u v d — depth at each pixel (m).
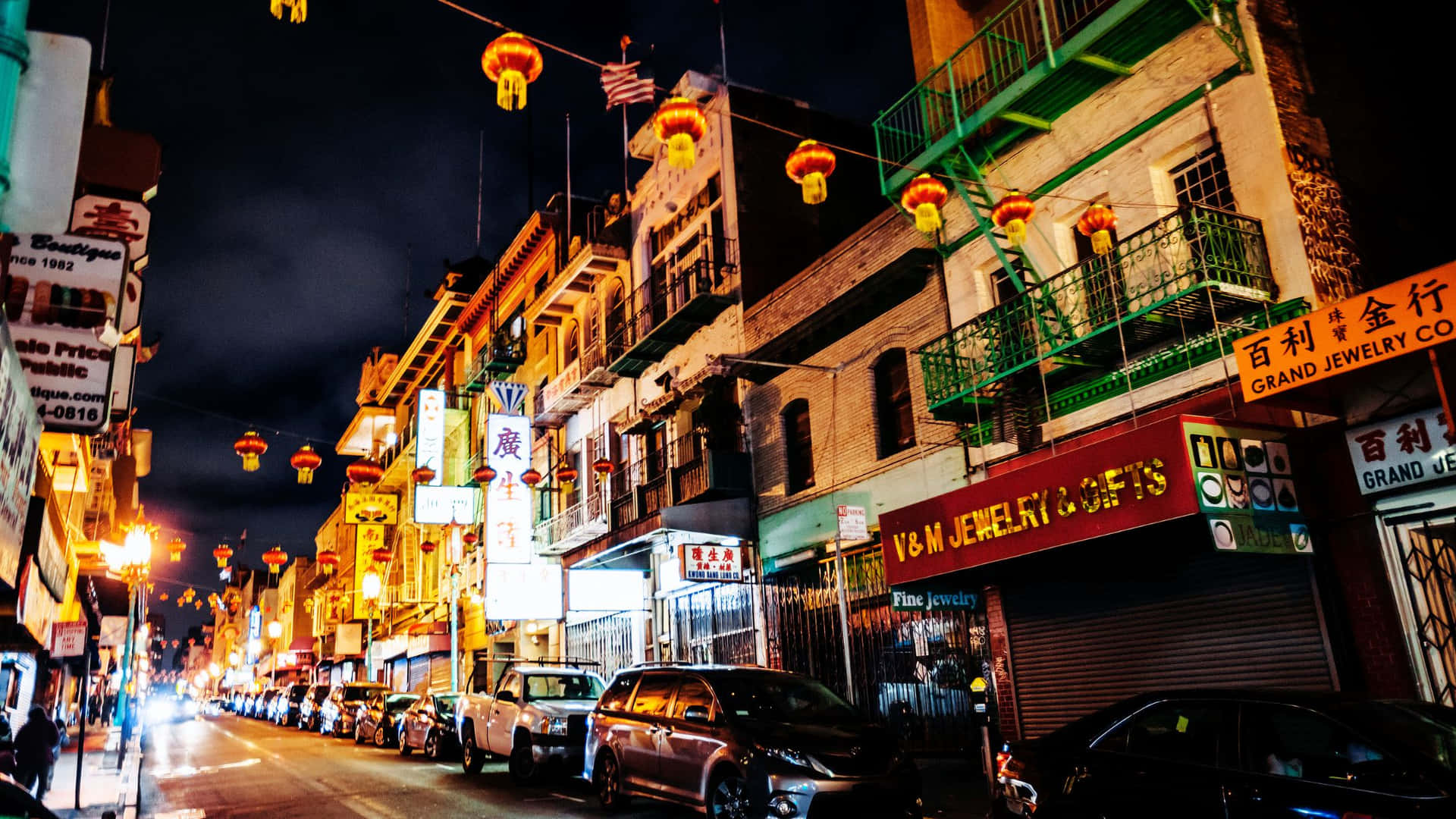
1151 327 10.74
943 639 14.00
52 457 14.58
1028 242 13.02
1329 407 9.31
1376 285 10.39
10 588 5.34
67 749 26.00
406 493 43.19
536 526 27.23
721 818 9.14
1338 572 9.48
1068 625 12.18
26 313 5.88
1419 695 8.70
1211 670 10.48
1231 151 10.73
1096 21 11.32
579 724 13.99
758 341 18.58
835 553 15.97
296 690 38.16
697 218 21.34
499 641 30.98
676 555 20.61
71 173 4.18
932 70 14.54
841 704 10.23
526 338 30.86
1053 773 6.77
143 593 41.16
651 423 21.53
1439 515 8.73
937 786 11.41
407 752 20.52
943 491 14.02
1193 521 9.45
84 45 4.32
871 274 15.83
